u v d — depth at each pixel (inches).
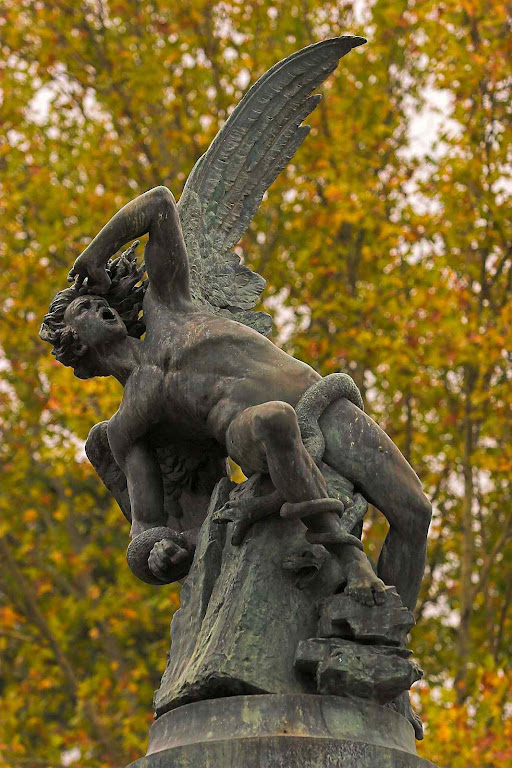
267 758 163.3
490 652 514.3
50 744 551.8
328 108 563.2
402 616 174.6
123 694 556.4
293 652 177.5
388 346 500.1
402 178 530.9
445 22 532.7
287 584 182.7
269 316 224.8
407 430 532.7
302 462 176.1
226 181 235.3
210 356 197.0
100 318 204.8
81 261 203.8
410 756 168.9
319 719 168.9
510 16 537.3
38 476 630.5
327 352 538.0
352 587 176.2
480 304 533.6
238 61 567.8
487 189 525.0
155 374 201.0
